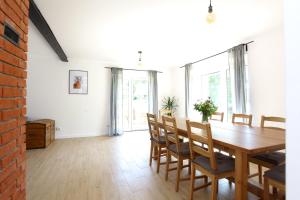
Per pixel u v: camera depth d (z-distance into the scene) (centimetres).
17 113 127
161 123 299
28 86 510
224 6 246
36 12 247
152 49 445
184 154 242
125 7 246
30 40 389
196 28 320
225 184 260
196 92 559
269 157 215
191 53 479
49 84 527
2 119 105
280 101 325
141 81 647
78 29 321
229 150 212
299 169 56
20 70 131
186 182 264
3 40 106
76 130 553
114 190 241
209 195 230
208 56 499
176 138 245
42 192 236
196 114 542
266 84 348
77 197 224
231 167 192
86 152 405
